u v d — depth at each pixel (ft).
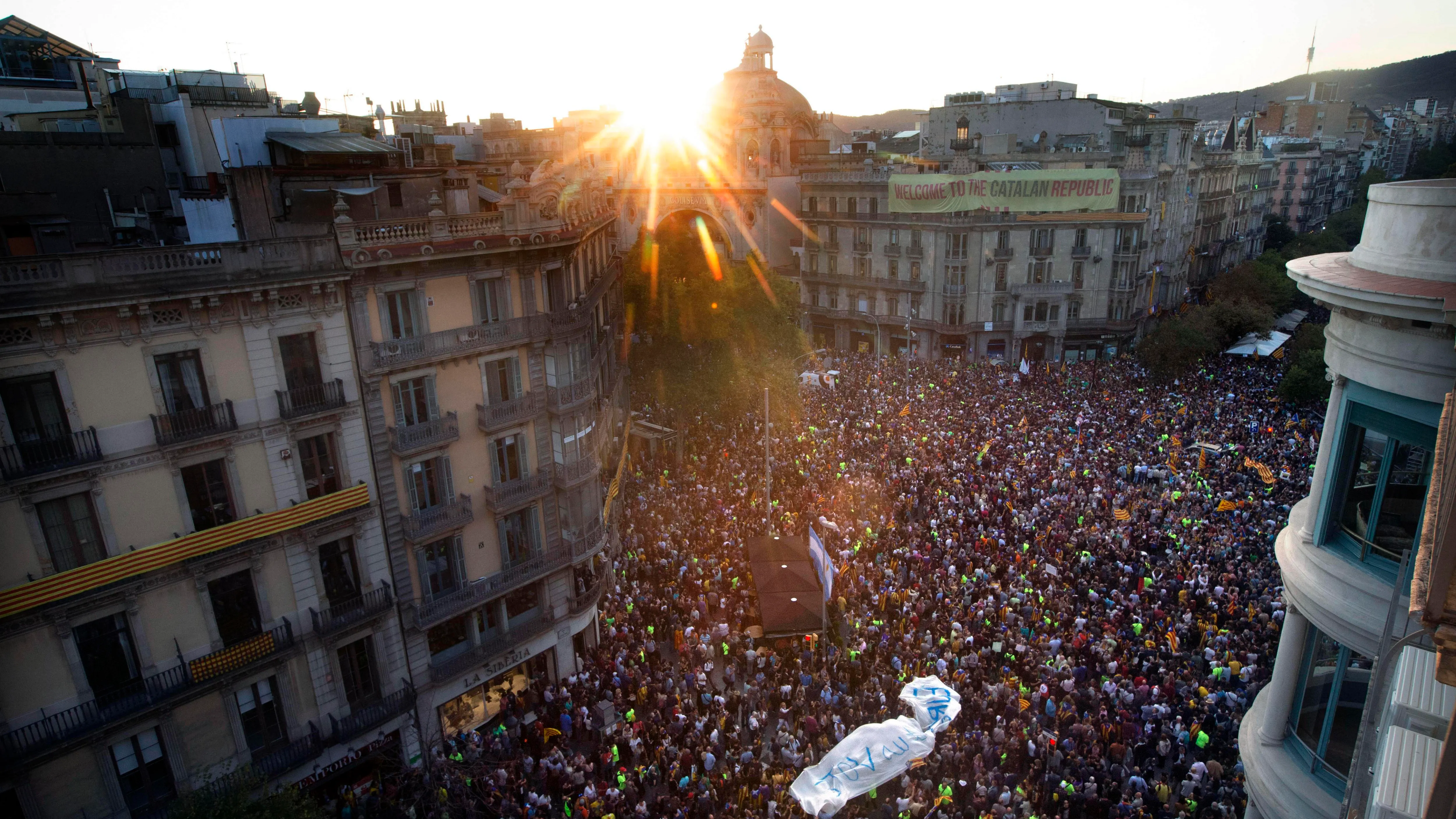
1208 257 341.00
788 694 93.50
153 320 68.85
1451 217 41.60
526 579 98.07
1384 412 44.37
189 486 73.26
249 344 74.69
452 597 91.71
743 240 297.94
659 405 178.81
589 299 114.32
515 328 93.81
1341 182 515.91
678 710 91.09
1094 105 283.79
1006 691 87.86
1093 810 74.13
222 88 126.41
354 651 86.28
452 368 90.38
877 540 124.98
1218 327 226.17
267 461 77.36
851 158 295.48
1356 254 48.21
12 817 65.72
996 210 245.04
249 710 78.84
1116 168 250.98
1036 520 125.39
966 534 124.36
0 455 62.49
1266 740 53.01
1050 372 228.63
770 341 182.70
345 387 81.30
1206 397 188.55
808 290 299.17
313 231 89.71
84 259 64.49
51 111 131.95
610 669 100.53
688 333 170.09
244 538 75.36
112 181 107.45
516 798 81.66
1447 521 23.09
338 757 83.56
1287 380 178.81
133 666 71.77
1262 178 400.47
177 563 71.72
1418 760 32.65
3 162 98.84
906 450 157.69
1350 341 45.75
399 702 87.40
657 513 138.72
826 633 101.19
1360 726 43.37
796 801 73.97
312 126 112.68
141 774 72.74
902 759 65.98
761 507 136.26
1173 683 87.04
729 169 298.35
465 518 91.61
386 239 82.64
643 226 294.66
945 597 106.63
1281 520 119.75
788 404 168.66
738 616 107.04
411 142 119.44
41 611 64.95
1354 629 44.70
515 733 93.20
